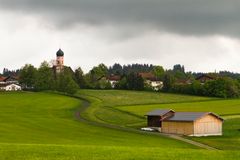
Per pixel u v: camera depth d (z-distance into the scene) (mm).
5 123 141500
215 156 55156
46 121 153500
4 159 50625
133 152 58000
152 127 151625
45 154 54562
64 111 194375
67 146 64625
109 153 56375
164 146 100000
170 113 150375
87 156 53469
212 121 139875
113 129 138875
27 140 101375
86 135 119688
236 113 184125
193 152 59312
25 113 183250
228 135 132750
